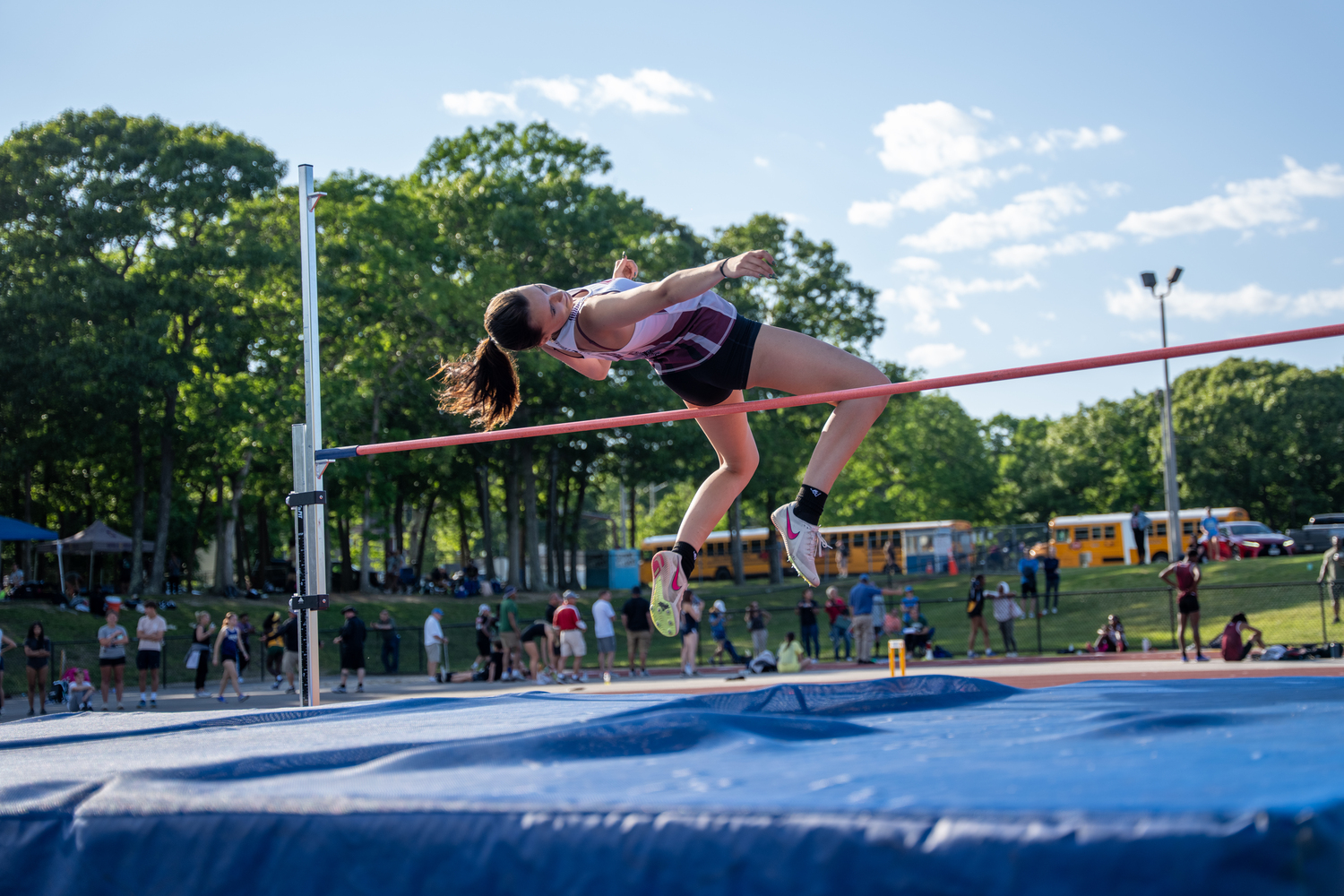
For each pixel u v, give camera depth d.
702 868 1.21
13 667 24.09
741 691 3.29
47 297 28.45
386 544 47.03
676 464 38.91
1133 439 62.81
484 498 43.34
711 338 3.58
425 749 1.94
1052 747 1.79
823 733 2.31
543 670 21.89
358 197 34.38
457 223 37.66
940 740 2.01
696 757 1.85
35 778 1.97
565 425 5.18
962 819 1.11
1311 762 1.45
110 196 29.17
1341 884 1.01
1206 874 1.00
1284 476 56.31
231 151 30.89
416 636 30.92
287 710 3.86
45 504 39.41
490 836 1.35
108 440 32.47
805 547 3.58
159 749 2.60
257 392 31.83
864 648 21.69
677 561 3.91
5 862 1.69
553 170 38.28
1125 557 46.88
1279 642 21.69
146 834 1.58
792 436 44.78
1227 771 1.37
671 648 31.64
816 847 1.16
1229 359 62.12
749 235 44.94
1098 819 1.06
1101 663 18.69
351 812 1.45
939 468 63.56
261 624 30.95
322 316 32.72
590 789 1.45
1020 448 73.19
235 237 31.91
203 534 42.28
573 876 1.28
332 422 33.66
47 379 29.05
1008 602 22.22
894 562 48.59
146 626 17.94
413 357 36.91
